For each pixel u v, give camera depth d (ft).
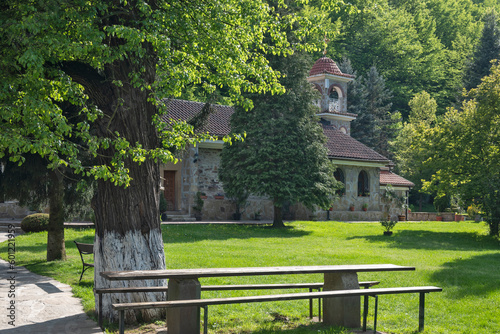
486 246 65.51
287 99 83.10
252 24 31.24
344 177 112.37
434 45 213.05
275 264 44.96
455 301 30.91
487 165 73.26
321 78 123.13
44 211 88.58
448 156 76.74
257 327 24.27
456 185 77.10
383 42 197.88
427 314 27.96
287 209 108.88
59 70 22.88
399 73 203.82
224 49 30.09
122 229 25.55
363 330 23.53
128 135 25.82
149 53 26.68
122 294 25.26
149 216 26.09
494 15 181.27
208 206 96.07
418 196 175.32
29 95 22.06
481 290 33.78
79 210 47.47
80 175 42.73
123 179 23.17
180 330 21.90
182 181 94.02
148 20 24.71
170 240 63.57
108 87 25.90
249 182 81.61
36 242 61.31
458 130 75.66
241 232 75.25
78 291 32.24
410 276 39.01
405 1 227.40
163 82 26.00
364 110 168.35
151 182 26.43
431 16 227.20
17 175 41.65
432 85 212.23
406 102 198.90
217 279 37.86
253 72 31.01
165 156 24.48
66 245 58.23
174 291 22.22
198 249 54.75
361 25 198.59
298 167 82.48
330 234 76.13
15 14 23.09
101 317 23.76
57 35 22.29
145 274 20.74
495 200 71.67
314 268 23.59
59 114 21.66
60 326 23.89
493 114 74.28
